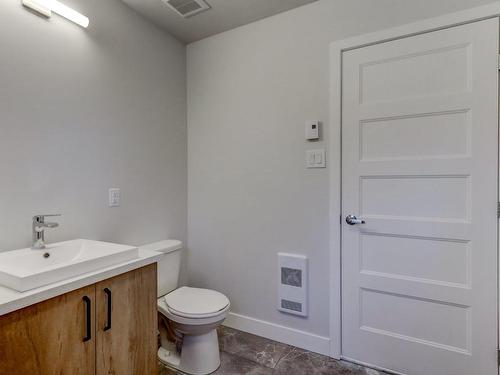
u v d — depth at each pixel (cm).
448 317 161
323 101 192
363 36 178
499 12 146
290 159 204
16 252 131
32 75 144
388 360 175
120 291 130
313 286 197
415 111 166
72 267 112
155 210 218
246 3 194
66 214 160
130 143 198
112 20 185
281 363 183
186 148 249
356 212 183
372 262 180
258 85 216
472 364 155
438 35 160
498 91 148
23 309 95
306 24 196
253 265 221
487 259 152
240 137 224
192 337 176
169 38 231
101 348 121
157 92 219
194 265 249
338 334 188
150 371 146
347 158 185
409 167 168
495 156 149
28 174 143
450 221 159
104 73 180
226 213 232
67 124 160
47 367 102
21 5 139
